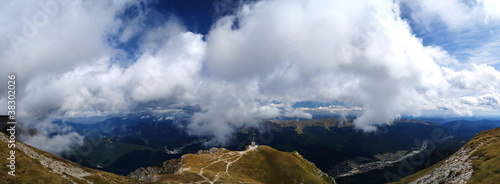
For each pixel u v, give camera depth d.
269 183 147.25
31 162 61.66
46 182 55.97
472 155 87.62
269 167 169.25
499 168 65.75
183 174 116.31
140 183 83.06
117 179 79.19
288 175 159.50
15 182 51.72
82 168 77.81
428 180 99.06
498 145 81.88
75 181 63.72
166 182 94.44
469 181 71.44
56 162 72.44
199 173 124.12
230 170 146.25
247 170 155.62
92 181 69.19
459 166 87.75
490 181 64.19
